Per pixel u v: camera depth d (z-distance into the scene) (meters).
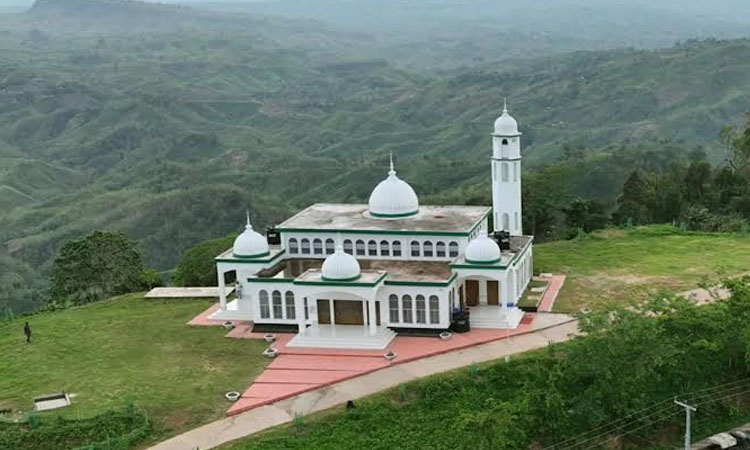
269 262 66.75
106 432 48.84
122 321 69.38
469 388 51.59
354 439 47.44
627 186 107.94
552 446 48.16
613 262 78.50
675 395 52.75
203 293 76.19
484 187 161.88
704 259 77.94
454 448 46.69
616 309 52.34
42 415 50.94
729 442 50.03
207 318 68.06
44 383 56.53
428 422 48.94
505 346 57.03
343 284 58.78
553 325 60.66
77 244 86.38
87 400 53.09
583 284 71.25
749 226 94.88
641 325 50.25
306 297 61.12
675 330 54.38
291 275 64.50
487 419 45.44
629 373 49.31
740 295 55.12
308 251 69.50
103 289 85.25
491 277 60.97
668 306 55.62
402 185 71.75
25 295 138.25
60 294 85.56
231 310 68.31
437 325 60.16
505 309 61.00
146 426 48.78
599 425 49.53
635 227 94.44
